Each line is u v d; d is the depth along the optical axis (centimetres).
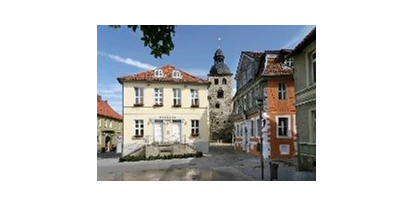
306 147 1203
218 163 1702
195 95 2564
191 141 2483
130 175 1302
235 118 3012
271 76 1895
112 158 2322
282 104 1898
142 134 2409
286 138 1873
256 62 2186
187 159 2044
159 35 487
